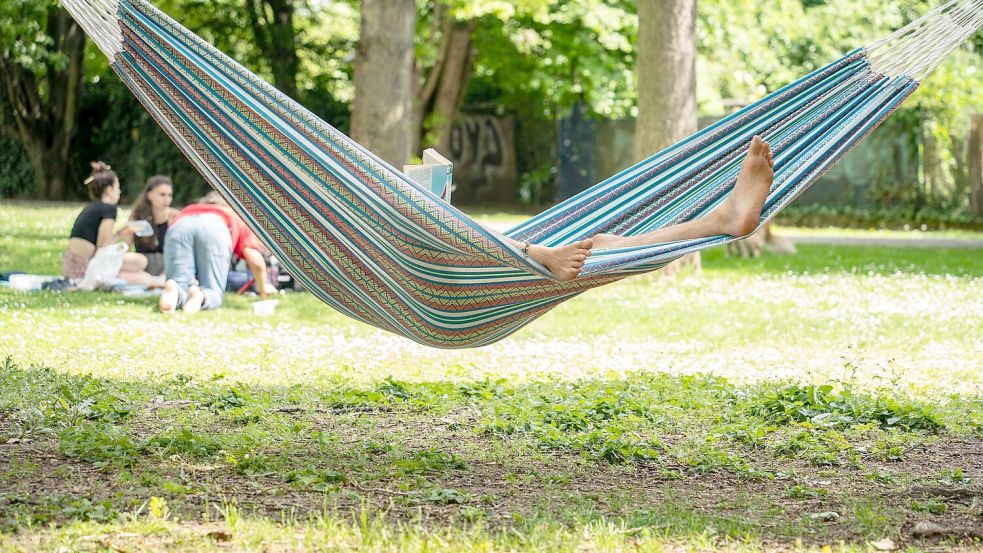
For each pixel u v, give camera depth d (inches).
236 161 286.5
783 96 329.1
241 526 228.8
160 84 291.0
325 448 305.1
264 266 649.0
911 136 1486.2
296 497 258.1
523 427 335.0
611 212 320.8
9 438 299.3
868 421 354.9
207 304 596.1
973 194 1471.5
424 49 1316.4
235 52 1651.1
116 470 273.4
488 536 226.5
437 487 266.8
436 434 332.5
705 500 270.8
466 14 1167.0
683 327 589.6
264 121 276.7
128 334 502.0
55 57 1248.2
